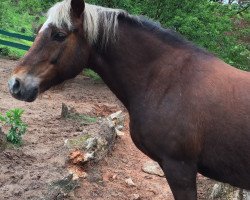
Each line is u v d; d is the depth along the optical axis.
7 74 10.35
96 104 8.62
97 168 5.32
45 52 3.49
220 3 11.38
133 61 3.57
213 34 10.10
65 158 5.09
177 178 3.43
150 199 4.98
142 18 3.65
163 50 3.53
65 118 7.07
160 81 3.46
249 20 11.44
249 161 3.26
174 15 10.48
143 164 5.86
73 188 4.59
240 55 9.99
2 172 4.65
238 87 3.32
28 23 15.88
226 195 4.81
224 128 3.28
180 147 3.37
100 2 10.32
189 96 3.35
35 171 4.70
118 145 6.34
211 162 3.38
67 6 3.49
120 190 4.99
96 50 3.63
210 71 3.41
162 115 3.40
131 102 3.60
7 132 5.90
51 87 3.72
